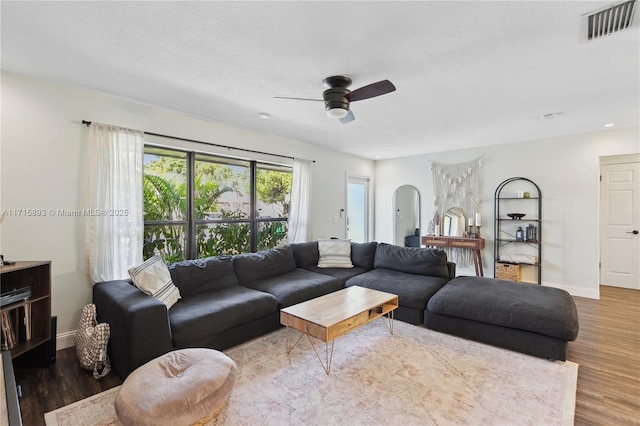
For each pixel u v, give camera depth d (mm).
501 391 2027
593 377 2215
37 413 1846
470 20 1695
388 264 4121
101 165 2777
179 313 2473
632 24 1697
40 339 2355
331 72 2340
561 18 1676
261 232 4465
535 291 3010
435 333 2961
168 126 3322
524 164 4770
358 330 3035
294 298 3131
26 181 2471
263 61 2172
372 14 1641
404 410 1847
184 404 1507
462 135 4391
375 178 6578
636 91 2717
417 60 2152
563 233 4465
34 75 2439
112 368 2314
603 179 4777
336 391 2039
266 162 4441
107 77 2461
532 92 2746
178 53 2072
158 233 3387
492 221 5082
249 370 2305
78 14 1655
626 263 4637
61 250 2639
